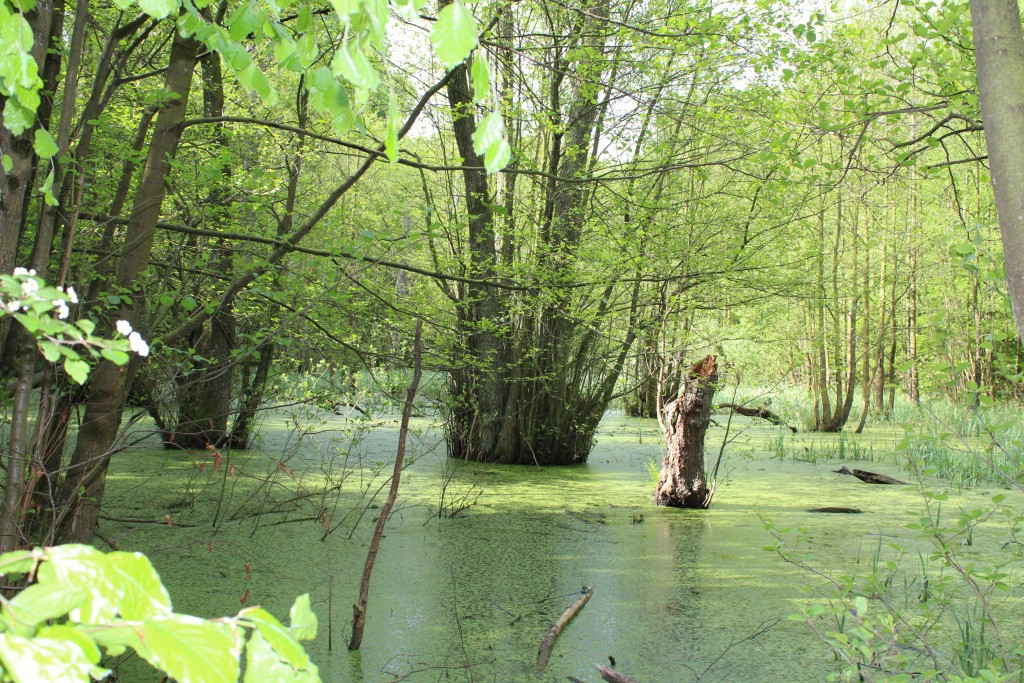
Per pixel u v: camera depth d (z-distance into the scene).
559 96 8.44
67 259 2.94
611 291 8.77
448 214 8.34
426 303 7.09
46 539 3.13
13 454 2.66
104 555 0.80
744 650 4.05
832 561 5.61
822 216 11.10
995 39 2.16
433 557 5.58
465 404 9.88
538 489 8.20
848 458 10.92
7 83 1.40
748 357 14.08
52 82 3.40
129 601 0.79
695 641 4.17
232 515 6.43
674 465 7.50
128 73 6.04
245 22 1.60
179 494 7.05
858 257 15.05
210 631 0.79
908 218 13.96
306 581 4.93
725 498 7.93
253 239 4.76
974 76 4.29
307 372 8.37
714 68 7.26
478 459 9.92
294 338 6.89
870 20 7.06
